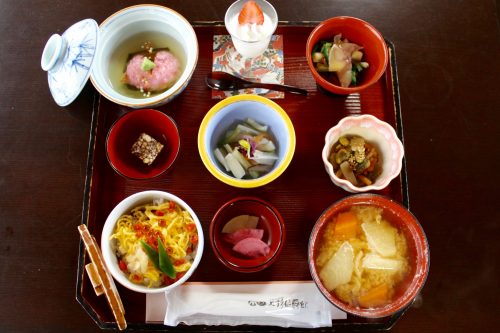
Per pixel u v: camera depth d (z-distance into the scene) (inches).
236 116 17.8
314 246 15.6
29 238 17.6
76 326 16.7
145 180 17.1
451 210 17.7
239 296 16.2
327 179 17.5
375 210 16.6
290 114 18.3
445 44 19.6
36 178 18.3
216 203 17.4
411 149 18.3
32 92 19.2
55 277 17.2
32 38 19.9
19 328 16.7
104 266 16.0
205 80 18.7
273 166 17.5
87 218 17.0
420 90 19.0
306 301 16.2
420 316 16.6
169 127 17.4
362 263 16.2
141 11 18.2
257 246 16.4
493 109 18.8
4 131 18.8
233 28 18.1
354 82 18.4
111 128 16.8
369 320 16.2
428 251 15.4
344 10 19.8
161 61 18.8
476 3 20.1
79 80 16.9
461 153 18.3
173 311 16.0
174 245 16.4
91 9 20.1
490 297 16.8
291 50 19.0
